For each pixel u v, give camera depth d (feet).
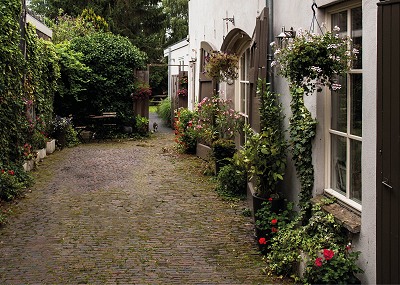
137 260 16.33
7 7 26.02
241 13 28.25
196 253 17.03
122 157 37.52
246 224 20.43
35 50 34.81
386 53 10.48
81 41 50.55
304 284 13.28
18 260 16.17
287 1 18.95
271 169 18.90
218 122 31.19
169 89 76.33
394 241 10.24
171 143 46.26
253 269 15.55
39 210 22.33
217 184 27.07
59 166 33.35
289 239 15.25
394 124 10.17
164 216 21.59
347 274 12.41
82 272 15.24
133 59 50.93
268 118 19.54
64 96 49.06
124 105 51.11
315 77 14.06
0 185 23.16
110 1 100.12
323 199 15.24
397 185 10.08
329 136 15.70
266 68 20.45
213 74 30.42
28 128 32.09
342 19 15.01
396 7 10.03
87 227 19.88
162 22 107.24
